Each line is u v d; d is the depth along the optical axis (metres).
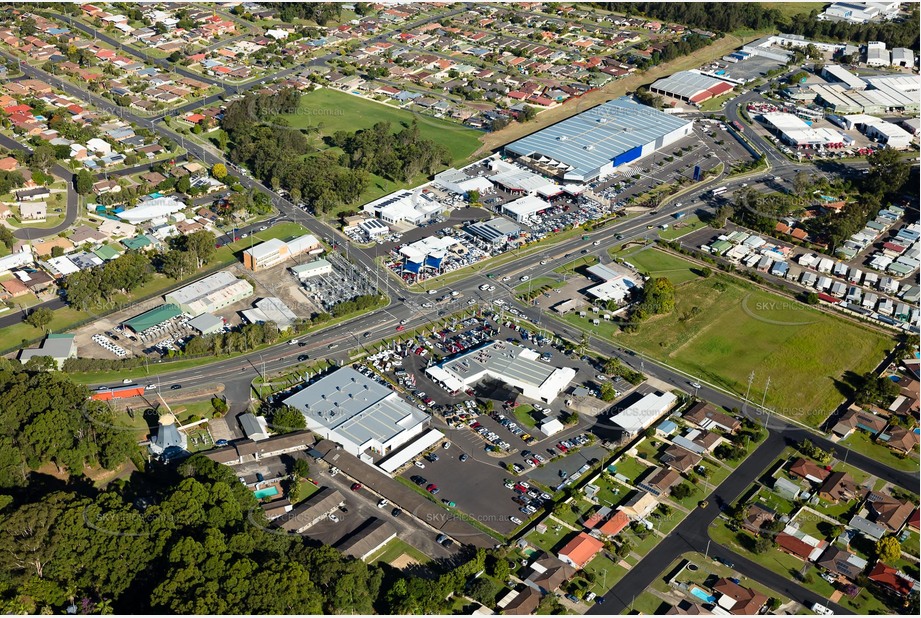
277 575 186.75
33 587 187.62
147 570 192.75
